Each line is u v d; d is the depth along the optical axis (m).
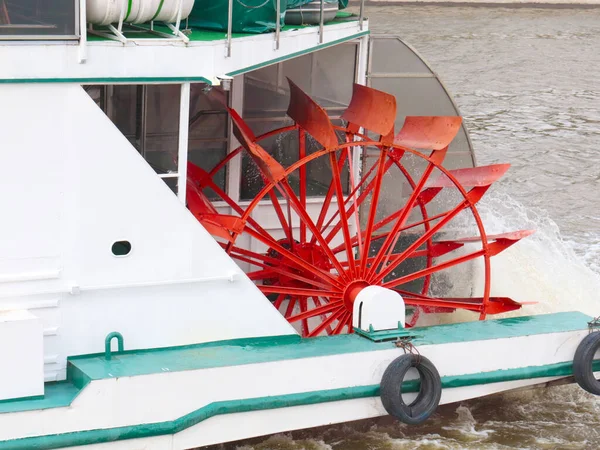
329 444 16.17
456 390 15.80
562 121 41.62
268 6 15.66
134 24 14.98
